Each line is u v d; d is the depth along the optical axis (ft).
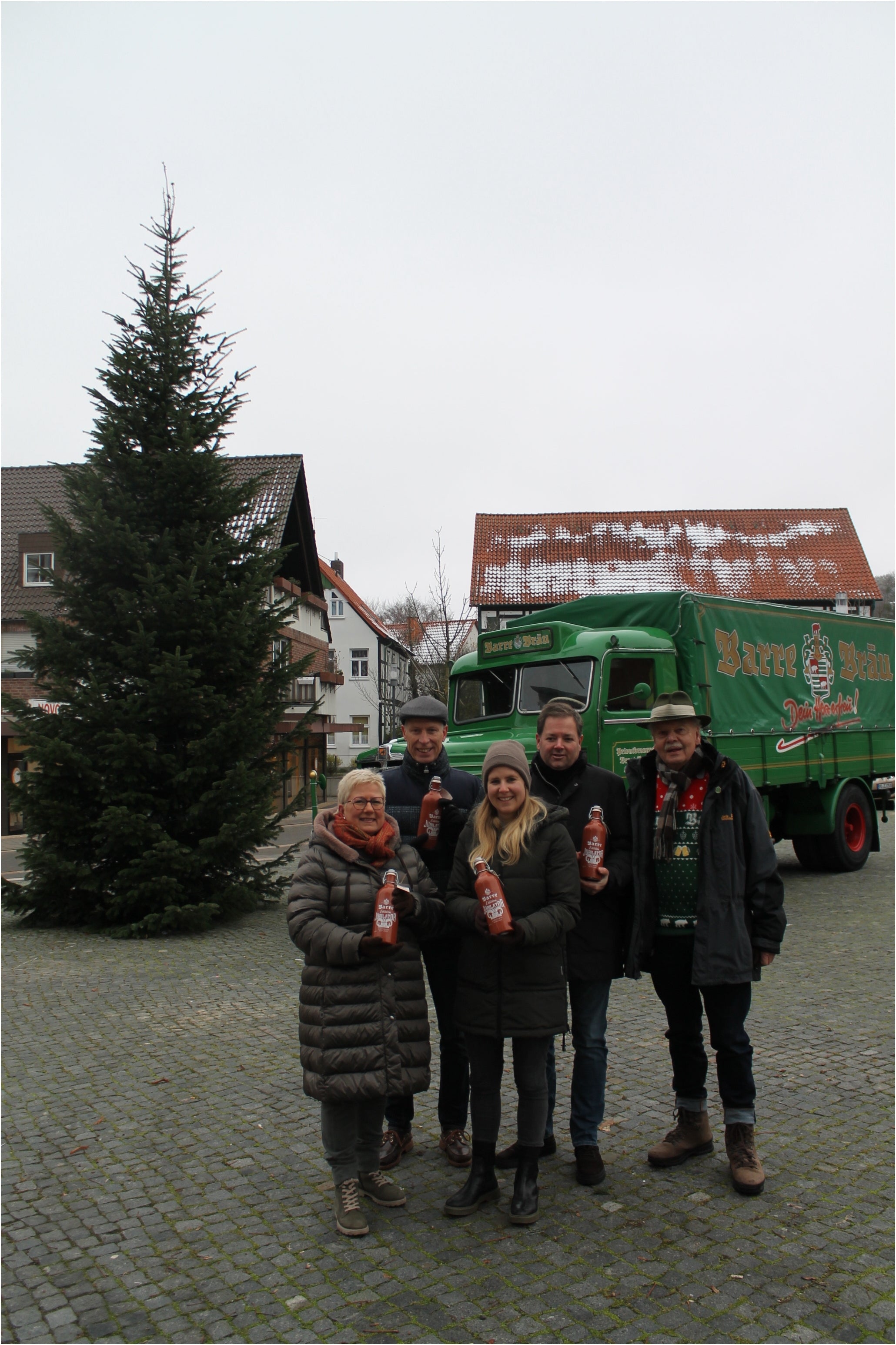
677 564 105.09
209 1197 12.83
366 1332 9.68
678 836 13.29
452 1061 13.94
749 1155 12.75
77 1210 12.51
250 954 29.07
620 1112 15.57
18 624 80.12
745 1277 10.53
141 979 25.89
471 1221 12.01
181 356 35.29
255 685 35.19
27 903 33.78
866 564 104.73
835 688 42.63
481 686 34.27
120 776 32.76
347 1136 12.03
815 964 25.38
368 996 12.00
